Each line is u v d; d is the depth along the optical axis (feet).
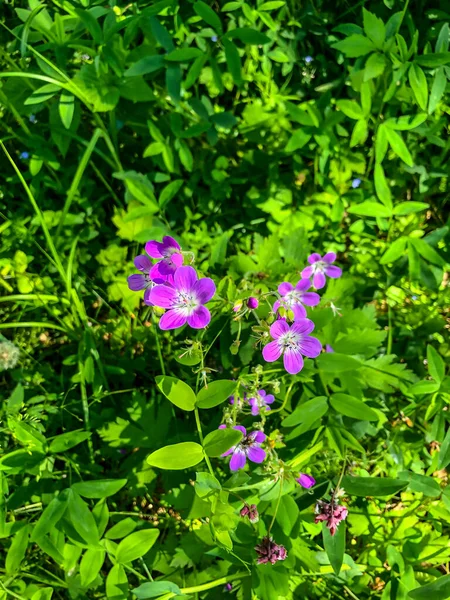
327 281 1.11
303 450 0.97
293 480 0.86
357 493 0.86
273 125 1.28
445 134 1.31
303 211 1.25
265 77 1.30
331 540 0.82
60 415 1.10
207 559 0.95
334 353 0.94
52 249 1.02
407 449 1.10
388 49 1.02
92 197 1.28
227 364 0.97
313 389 0.99
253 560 0.85
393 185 1.31
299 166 1.28
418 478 0.90
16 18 1.24
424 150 1.29
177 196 1.29
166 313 0.75
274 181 1.26
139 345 1.19
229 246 1.28
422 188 1.29
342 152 1.25
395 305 1.24
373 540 1.02
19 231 1.18
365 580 0.99
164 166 1.20
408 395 1.06
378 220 1.20
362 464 1.02
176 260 0.77
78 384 1.15
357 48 1.02
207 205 1.27
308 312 0.99
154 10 0.99
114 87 1.04
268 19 1.20
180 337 1.17
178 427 1.06
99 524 0.86
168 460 0.74
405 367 1.11
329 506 0.81
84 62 1.15
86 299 1.24
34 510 0.99
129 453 1.12
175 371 1.18
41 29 1.02
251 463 0.99
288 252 1.15
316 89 1.31
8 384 1.18
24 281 1.18
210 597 0.92
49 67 1.01
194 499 0.94
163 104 1.21
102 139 1.24
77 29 1.05
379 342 1.01
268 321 0.82
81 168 1.04
